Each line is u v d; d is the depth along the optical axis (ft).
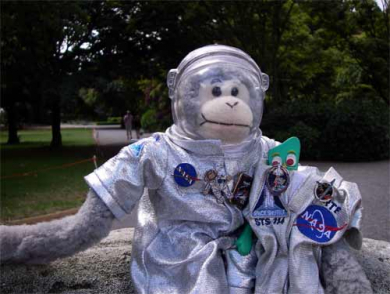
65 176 5.18
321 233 1.13
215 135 1.17
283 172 1.17
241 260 1.15
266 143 1.31
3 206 3.69
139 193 1.17
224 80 1.18
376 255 1.42
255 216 1.15
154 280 1.14
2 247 1.16
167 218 1.20
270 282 1.10
